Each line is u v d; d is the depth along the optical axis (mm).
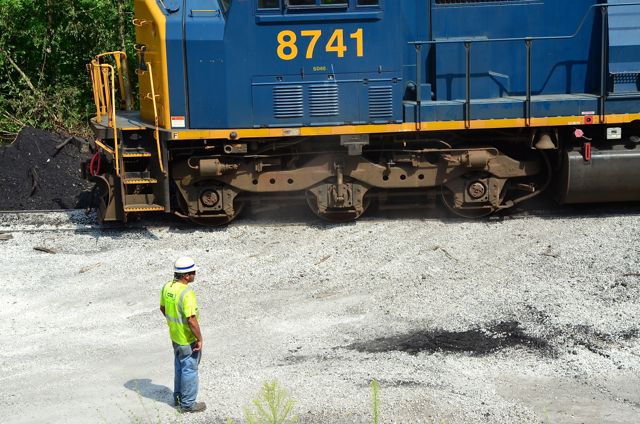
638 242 11586
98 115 13211
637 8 12820
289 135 12484
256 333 9477
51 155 15703
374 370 8367
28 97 18750
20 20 19203
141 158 12883
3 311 10320
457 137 13070
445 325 9383
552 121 12656
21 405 8016
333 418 7461
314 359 8742
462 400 7691
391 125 12570
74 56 19625
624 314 9320
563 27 13148
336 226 12977
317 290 10625
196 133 12438
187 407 7715
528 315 9477
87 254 12219
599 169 12836
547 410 7551
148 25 12812
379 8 12344
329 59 12430
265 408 7672
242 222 13430
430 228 12727
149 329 9719
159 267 11586
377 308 9945
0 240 12812
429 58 13148
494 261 11281
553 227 12562
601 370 8219
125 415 7770
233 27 12320
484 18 13047
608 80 12781
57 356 9094
